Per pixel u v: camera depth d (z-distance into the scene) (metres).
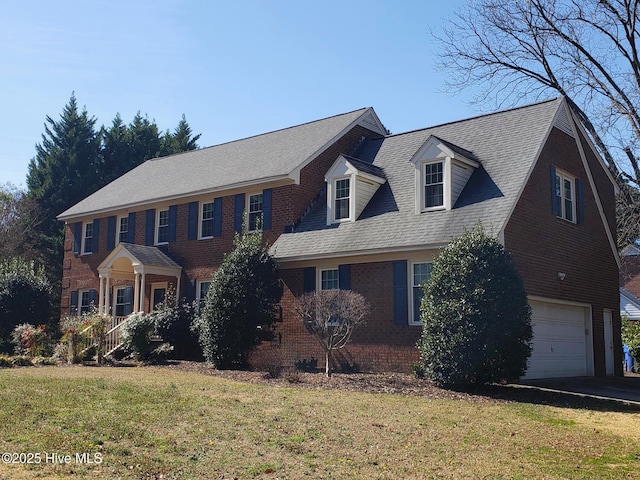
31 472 6.86
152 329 22.06
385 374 18.08
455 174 19.27
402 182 21.61
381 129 27.53
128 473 7.06
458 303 15.28
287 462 7.95
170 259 26.36
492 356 14.99
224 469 7.50
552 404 13.98
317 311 17.23
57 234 46.31
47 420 9.33
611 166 27.72
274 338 21.23
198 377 16.61
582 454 9.27
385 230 19.69
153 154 52.84
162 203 27.58
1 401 10.61
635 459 9.08
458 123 23.27
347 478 7.42
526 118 21.27
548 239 19.77
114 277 28.23
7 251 43.22
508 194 18.11
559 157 21.12
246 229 22.30
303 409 11.53
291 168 22.83
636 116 25.11
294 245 21.69
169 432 9.09
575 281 21.33
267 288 20.56
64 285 31.80
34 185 49.25
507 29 27.80
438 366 15.45
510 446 9.52
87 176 47.66
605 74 26.92
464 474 7.86
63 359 21.64
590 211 23.09
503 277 15.31
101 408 10.53
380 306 19.23
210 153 30.88
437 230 18.30
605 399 15.24
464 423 11.09
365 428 10.17
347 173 21.47
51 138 51.41
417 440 9.55
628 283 41.59
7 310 27.05
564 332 20.70
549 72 28.20
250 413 10.84
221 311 19.94
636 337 27.58
